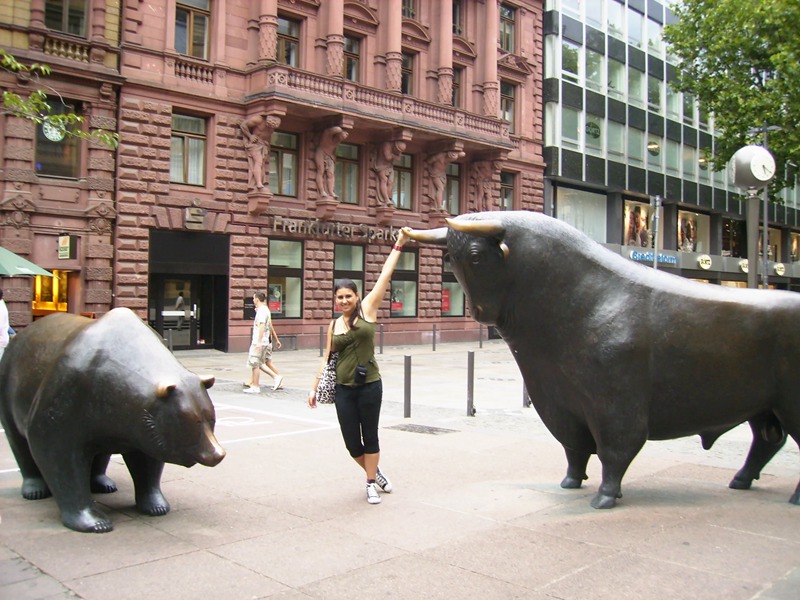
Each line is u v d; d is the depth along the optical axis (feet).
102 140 37.63
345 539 15.79
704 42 91.76
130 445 16.33
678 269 133.39
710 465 23.70
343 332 18.86
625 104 122.72
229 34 75.51
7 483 20.54
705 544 15.43
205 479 21.33
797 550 15.06
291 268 81.10
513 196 107.14
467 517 17.39
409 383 34.37
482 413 36.04
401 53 92.12
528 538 15.79
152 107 69.05
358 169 88.48
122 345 16.20
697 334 17.63
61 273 65.26
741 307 17.80
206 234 73.26
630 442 17.79
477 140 94.53
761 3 80.18
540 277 17.80
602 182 117.91
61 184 63.98
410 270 94.22
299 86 76.02
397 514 17.67
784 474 22.53
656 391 17.89
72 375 15.85
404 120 86.28
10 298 60.13
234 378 52.65
